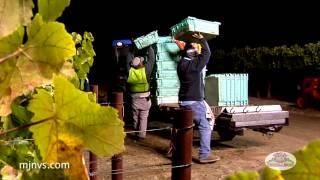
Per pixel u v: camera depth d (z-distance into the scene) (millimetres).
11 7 412
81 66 1767
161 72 9031
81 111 443
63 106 447
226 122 7613
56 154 465
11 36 444
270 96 15625
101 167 6074
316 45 13289
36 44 451
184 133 2797
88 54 1780
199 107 6652
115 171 3891
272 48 14680
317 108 13039
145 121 8570
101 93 13773
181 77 6734
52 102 449
